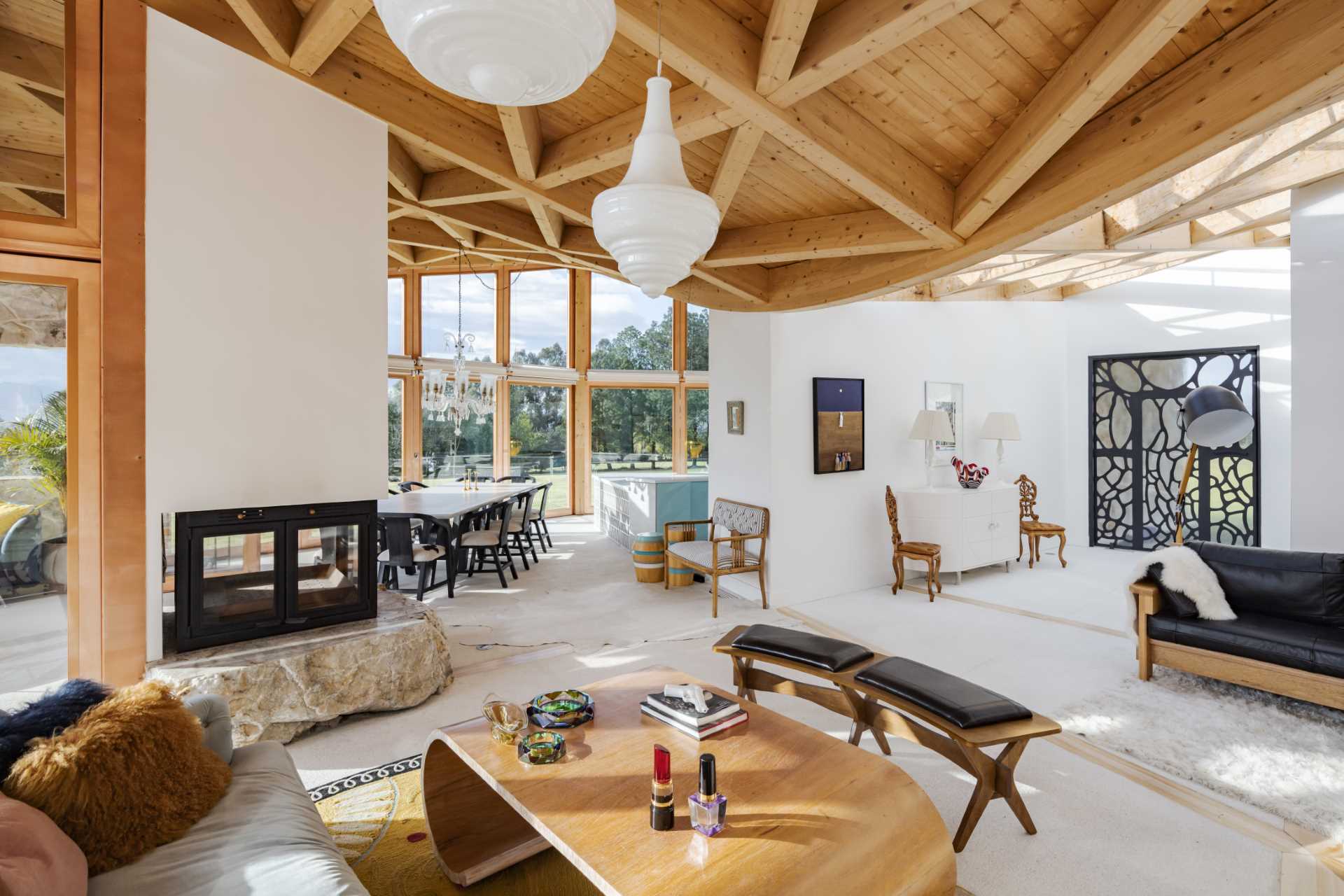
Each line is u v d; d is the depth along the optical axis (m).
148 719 1.80
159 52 2.98
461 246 5.79
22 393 2.78
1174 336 7.48
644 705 2.41
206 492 3.10
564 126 3.26
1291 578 3.61
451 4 1.11
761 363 5.77
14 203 2.75
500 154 3.45
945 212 3.32
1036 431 8.11
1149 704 3.53
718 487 6.41
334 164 3.42
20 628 2.79
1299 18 1.93
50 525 2.84
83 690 1.88
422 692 3.55
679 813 1.77
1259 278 6.88
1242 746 3.05
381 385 3.58
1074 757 2.98
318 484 3.40
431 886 2.17
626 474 10.32
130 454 2.94
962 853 2.32
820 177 3.46
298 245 3.32
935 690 2.51
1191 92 2.29
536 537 8.65
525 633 4.84
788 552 5.76
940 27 2.32
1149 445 7.76
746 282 4.86
